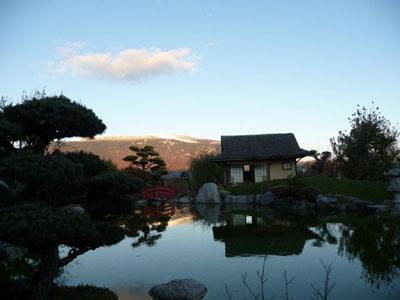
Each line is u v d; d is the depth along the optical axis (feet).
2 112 28.66
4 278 31.22
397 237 42.73
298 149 119.75
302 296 26.66
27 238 19.83
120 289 29.91
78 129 29.14
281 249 41.39
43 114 27.55
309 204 81.82
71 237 21.07
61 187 24.82
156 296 27.86
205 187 104.73
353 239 43.91
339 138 103.40
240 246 44.34
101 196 28.22
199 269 35.04
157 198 112.06
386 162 95.20
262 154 118.01
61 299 27.32
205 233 54.95
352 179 96.07
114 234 25.72
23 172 23.20
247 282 30.45
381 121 100.01
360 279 29.55
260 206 90.68
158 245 47.32
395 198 61.72
